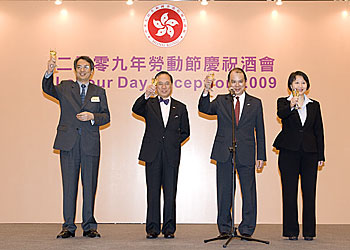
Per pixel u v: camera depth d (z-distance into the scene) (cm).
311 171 485
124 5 657
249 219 480
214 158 483
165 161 489
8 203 634
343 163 640
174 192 491
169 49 654
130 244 441
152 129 496
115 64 650
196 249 416
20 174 636
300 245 445
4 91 644
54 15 655
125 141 643
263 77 650
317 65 651
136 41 654
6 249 410
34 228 570
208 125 646
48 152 638
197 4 658
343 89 648
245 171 482
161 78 500
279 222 635
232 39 655
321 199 637
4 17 652
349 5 659
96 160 492
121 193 639
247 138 484
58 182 637
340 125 644
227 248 423
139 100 484
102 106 498
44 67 648
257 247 430
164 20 655
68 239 471
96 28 654
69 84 497
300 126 487
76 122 486
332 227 595
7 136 639
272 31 655
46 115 642
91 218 492
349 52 652
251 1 659
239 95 493
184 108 508
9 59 648
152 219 488
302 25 655
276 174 639
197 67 652
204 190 639
